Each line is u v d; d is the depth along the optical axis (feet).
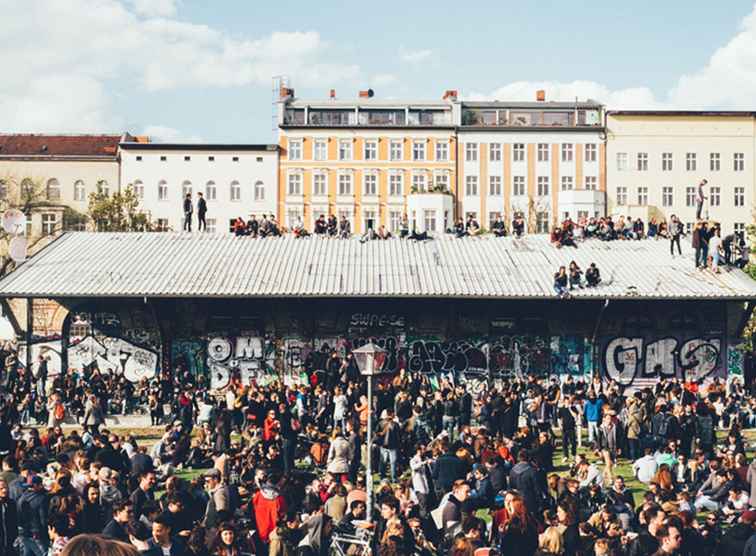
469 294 133.28
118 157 319.68
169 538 43.68
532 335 141.28
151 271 140.77
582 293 133.59
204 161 321.73
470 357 141.18
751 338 172.96
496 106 334.24
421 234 156.97
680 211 324.60
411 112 331.57
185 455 92.84
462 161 326.65
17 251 141.38
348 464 79.56
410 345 141.38
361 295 133.18
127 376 141.79
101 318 142.31
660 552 46.88
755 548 45.52
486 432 80.18
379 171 326.44
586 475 71.87
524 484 62.13
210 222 322.14
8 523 49.93
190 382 137.69
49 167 319.27
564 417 98.99
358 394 110.93
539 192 325.62
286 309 141.79
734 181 324.60
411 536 52.39
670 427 95.25
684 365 139.74
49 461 79.61
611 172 325.01
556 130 325.01
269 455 75.05
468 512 54.95
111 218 295.07
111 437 72.49
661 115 324.39
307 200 325.83
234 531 45.47
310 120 330.54
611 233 156.97
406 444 91.97
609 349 140.36
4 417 107.14
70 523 47.37
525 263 146.00
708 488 74.49
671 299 133.18
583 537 50.37
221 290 134.10
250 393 109.19
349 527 57.16
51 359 142.00
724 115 324.19
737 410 123.13
